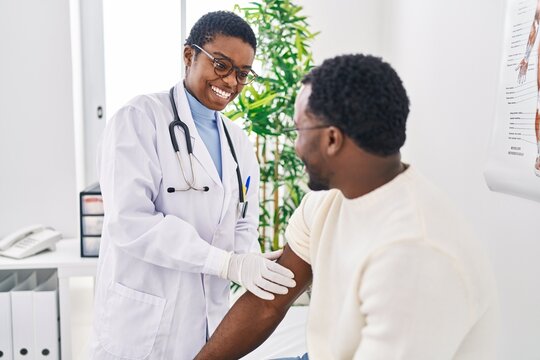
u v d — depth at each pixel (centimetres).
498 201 162
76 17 261
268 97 240
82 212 212
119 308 142
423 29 226
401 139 78
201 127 155
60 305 212
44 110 249
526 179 142
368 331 74
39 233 231
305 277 112
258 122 243
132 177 136
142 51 278
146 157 140
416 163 239
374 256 76
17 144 249
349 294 80
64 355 215
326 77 77
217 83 143
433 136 216
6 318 209
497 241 163
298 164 254
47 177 253
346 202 87
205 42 141
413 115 242
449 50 199
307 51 264
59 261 211
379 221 80
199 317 144
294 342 190
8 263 207
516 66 146
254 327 113
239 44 140
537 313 141
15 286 229
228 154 157
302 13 279
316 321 93
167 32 278
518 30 146
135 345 141
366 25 283
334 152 79
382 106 75
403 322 71
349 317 81
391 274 73
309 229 106
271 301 113
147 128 143
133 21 275
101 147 149
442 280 73
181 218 145
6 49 243
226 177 153
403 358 71
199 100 151
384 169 81
